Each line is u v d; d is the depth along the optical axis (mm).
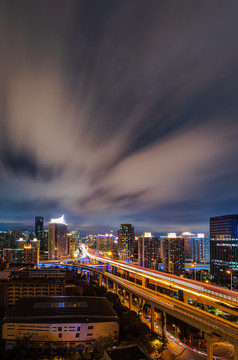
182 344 161000
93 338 150875
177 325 190375
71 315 158500
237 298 141250
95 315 161000
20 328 147375
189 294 178125
